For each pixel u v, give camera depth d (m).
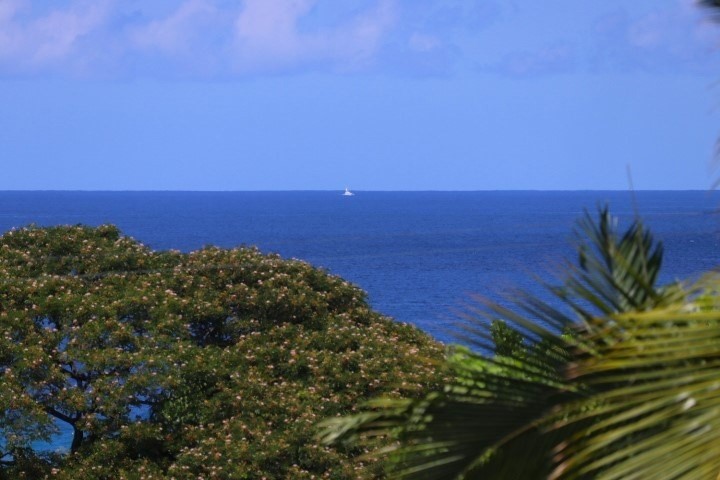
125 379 53.34
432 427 15.13
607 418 13.56
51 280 58.81
